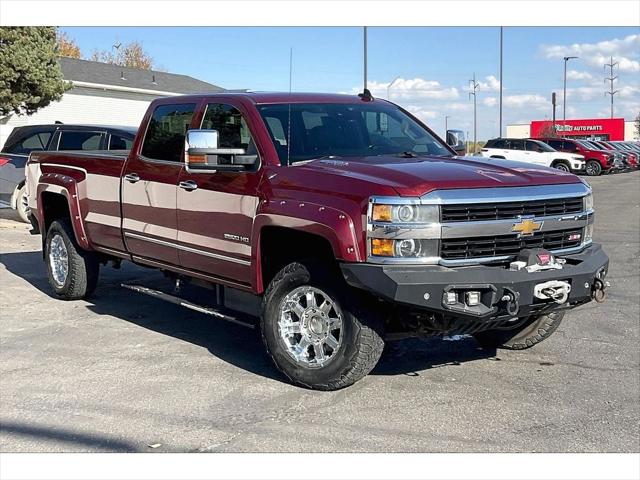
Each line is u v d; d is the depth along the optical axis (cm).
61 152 804
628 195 2383
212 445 433
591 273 519
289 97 619
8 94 2314
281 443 436
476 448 431
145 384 539
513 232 499
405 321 507
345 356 503
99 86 3572
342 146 594
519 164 571
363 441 439
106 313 756
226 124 604
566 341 664
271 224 528
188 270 628
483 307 477
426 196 473
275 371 571
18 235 1268
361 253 477
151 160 658
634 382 550
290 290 529
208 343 650
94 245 746
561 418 479
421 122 693
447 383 546
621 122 6494
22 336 668
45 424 464
